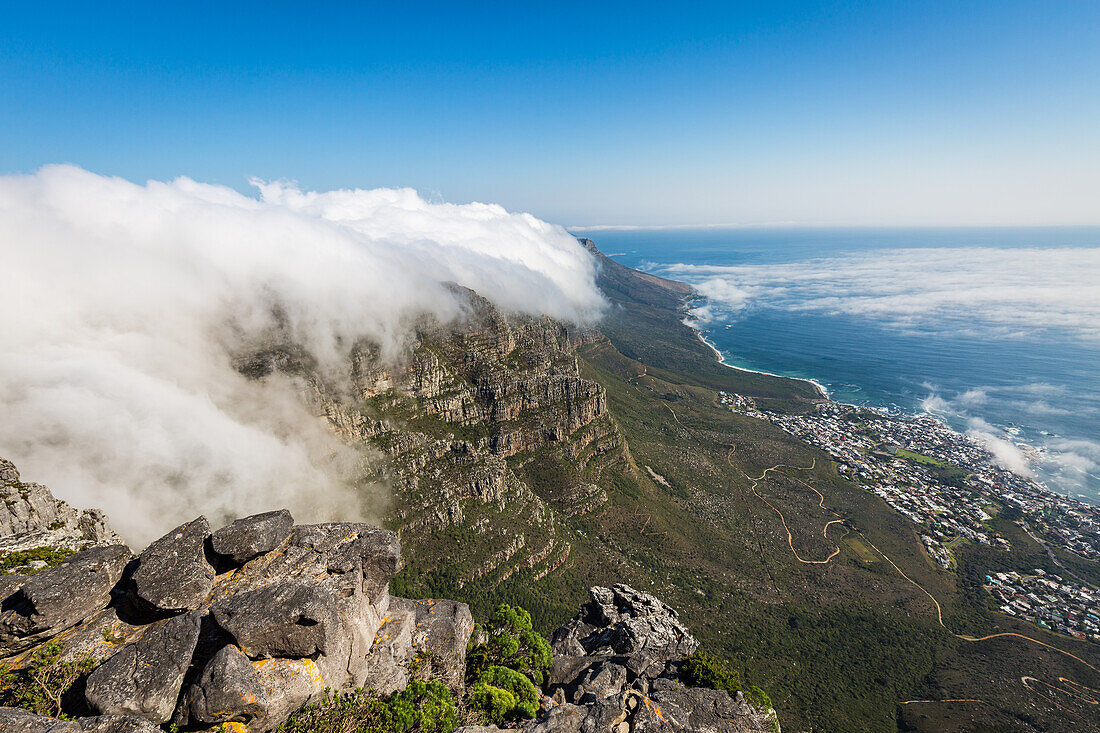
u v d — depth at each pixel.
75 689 28.75
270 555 38.56
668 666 55.62
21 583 32.62
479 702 41.94
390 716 33.47
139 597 32.59
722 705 46.75
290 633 31.02
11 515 50.44
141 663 28.67
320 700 31.58
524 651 56.81
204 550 36.88
